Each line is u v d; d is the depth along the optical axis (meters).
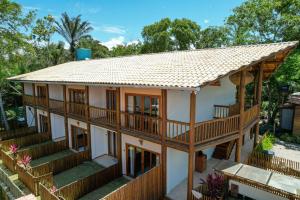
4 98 29.59
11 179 13.55
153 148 11.68
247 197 10.77
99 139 15.97
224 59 11.37
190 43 39.94
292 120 22.61
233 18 27.78
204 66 10.62
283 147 19.33
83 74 15.88
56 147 17.73
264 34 25.44
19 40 23.50
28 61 32.91
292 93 23.80
